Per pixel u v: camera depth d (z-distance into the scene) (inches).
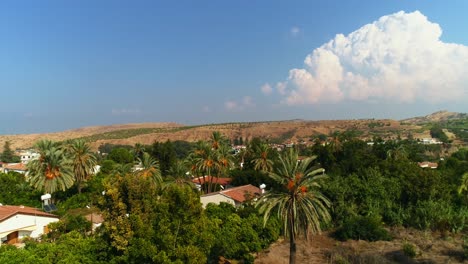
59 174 2137.1
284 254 1389.0
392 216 1870.1
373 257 1284.4
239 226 1400.1
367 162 2551.7
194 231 913.5
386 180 2042.3
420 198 1966.0
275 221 1525.6
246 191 2113.7
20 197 2316.7
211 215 1525.6
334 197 1898.4
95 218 1806.1
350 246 1501.0
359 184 1989.4
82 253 992.2
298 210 1130.7
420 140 7185.0
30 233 1590.8
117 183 987.3
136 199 971.9
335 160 3097.9
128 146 7504.9
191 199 936.9
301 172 1144.8
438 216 1761.8
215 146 2812.5
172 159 3526.1
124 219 941.2
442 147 6092.5
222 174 3068.4
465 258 1291.8
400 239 1616.6
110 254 975.6
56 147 2299.5
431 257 1315.2
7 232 1471.5
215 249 1246.9
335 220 1850.4
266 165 2667.3
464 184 2052.2
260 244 1405.0
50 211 1908.2
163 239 878.4
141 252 865.5
